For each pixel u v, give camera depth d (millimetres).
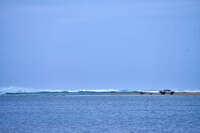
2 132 161125
